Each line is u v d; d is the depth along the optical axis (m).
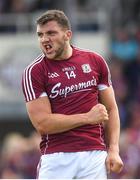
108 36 41.09
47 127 15.89
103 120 15.81
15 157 31.61
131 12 41.72
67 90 16.00
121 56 40.50
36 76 16.00
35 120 15.97
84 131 16.03
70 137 15.98
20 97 39.91
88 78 16.16
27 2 41.94
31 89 15.98
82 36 41.09
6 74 40.06
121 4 41.94
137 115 34.06
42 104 15.97
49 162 16.06
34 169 31.36
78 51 16.36
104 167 16.16
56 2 41.31
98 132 16.17
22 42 40.50
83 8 41.88
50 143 16.11
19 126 39.91
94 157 16.03
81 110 16.03
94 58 16.39
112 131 16.41
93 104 16.17
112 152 16.12
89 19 41.34
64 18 15.98
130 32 41.03
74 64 16.14
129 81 39.88
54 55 15.91
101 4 42.19
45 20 15.84
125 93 38.62
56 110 16.05
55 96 16.02
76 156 15.97
